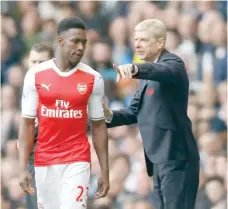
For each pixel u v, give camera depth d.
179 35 33.50
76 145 18.33
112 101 32.44
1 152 31.81
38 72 18.25
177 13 34.03
